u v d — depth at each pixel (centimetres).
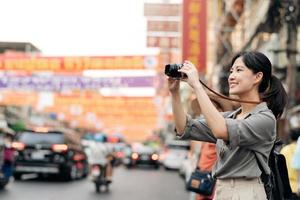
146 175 2855
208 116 287
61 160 1897
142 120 5272
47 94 3628
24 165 1881
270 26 1789
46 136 1917
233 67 320
